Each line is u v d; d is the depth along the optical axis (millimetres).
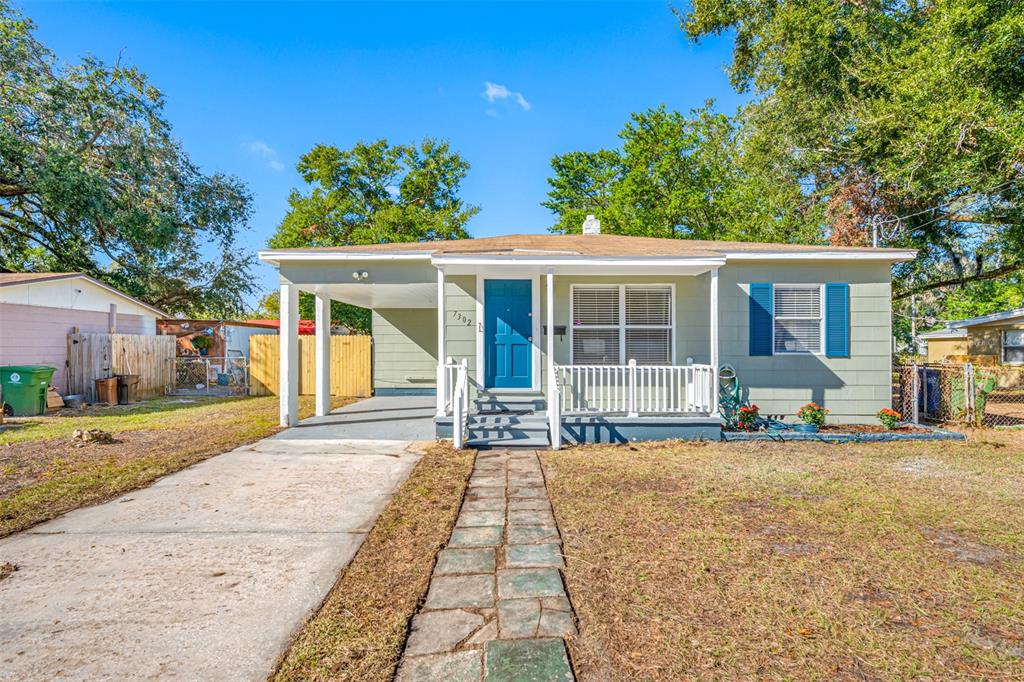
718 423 7379
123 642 2465
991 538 3738
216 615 2711
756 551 3510
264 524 4090
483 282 8367
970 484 5117
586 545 3631
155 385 13773
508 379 8367
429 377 13031
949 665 2295
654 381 8352
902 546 3598
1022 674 2234
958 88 12617
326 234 28031
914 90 13078
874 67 14781
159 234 17719
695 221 23641
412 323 13062
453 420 7086
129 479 5371
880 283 8312
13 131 14805
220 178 21250
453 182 29500
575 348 8406
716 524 4031
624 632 2535
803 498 4676
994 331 18391
